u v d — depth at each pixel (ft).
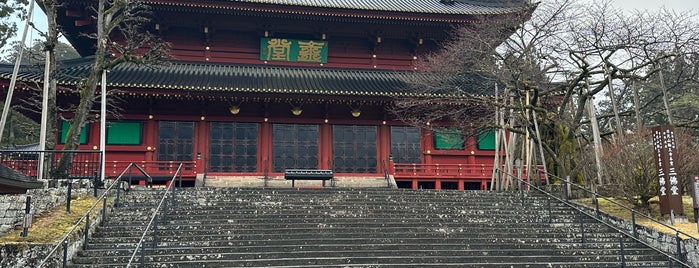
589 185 75.61
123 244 47.16
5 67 84.89
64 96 90.27
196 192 65.10
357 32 115.24
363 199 66.28
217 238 50.06
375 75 110.73
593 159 88.22
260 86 94.07
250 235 50.72
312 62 114.52
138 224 52.44
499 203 67.92
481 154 107.55
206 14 105.60
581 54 90.33
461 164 107.34
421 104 99.96
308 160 102.78
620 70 78.64
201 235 50.14
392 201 66.13
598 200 70.49
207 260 44.78
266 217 57.26
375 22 110.52
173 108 99.35
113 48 103.30
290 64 113.39
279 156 101.91
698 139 90.79
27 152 59.21
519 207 66.39
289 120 103.19
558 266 47.44
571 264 47.70
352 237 52.54
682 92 131.13
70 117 92.73
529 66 86.58
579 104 85.25
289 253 46.96
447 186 109.70
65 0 99.30
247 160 100.83
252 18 108.47
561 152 85.87
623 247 50.75
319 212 59.77
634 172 64.75
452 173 104.37
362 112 105.81
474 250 49.57
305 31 113.80
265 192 67.15
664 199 60.39
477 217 61.16
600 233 57.00
